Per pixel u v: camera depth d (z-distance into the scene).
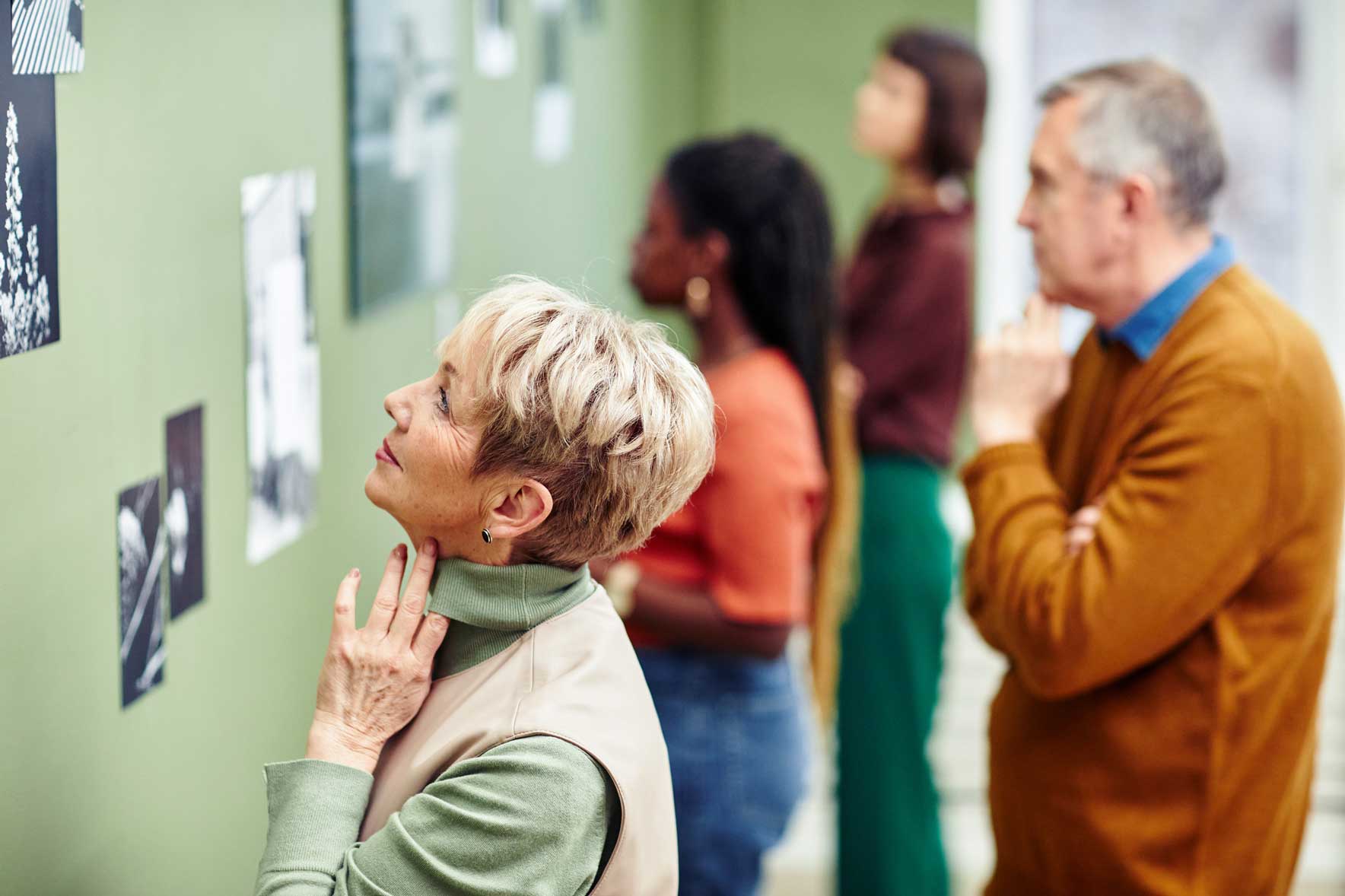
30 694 1.52
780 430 2.62
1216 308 2.00
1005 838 2.24
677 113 6.33
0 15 1.37
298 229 2.22
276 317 2.14
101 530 1.64
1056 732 2.12
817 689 3.01
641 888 1.47
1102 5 6.61
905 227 4.12
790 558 2.62
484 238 3.44
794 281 2.74
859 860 3.97
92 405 1.61
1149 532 1.95
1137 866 2.04
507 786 1.40
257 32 2.04
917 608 3.98
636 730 1.49
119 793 1.73
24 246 1.43
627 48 5.31
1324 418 1.95
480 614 1.52
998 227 6.70
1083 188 2.06
